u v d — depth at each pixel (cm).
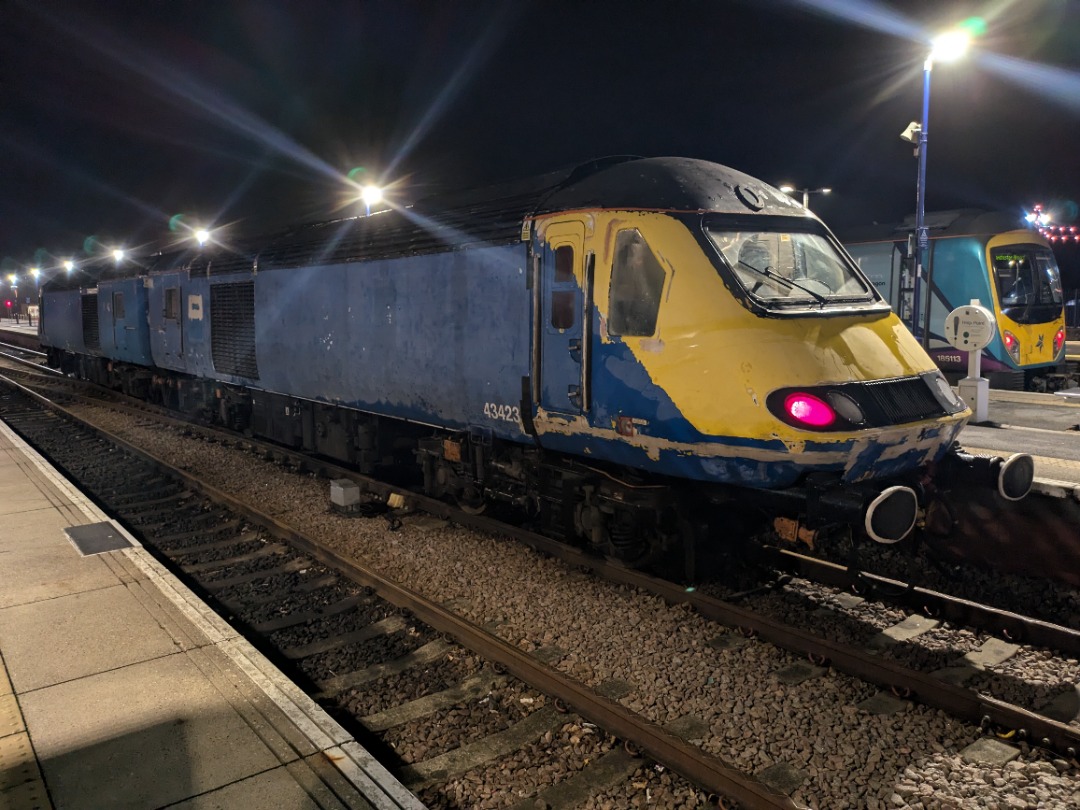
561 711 457
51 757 363
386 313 854
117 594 562
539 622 572
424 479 912
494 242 696
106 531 716
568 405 634
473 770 411
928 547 696
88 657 463
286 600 653
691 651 520
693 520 610
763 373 512
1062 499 633
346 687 505
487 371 717
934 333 1641
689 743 402
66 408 1762
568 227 626
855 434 503
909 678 461
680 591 590
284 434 1177
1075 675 493
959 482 600
